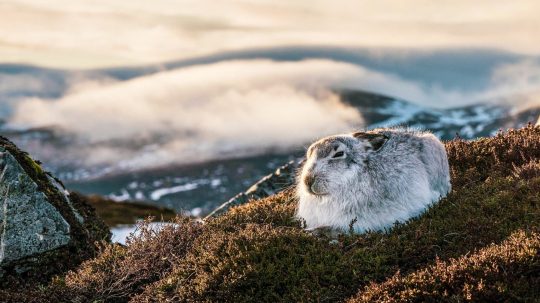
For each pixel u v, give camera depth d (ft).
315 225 34.19
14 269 35.27
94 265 34.45
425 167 35.45
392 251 29.45
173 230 35.94
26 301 30.99
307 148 39.50
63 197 40.45
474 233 29.78
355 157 33.32
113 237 47.34
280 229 32.68
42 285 33.76
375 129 39.06
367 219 32.78
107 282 32.30
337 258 29.55
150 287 30.30
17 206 36.17
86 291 31.48
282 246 30.27
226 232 34.73
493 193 34.88
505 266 24.84
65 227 37.14
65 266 36.88
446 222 31.45
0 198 36.29
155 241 34.88
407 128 39.32
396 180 33.37
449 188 37.96
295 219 35.81
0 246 35.12
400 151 34.55
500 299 23.35
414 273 26.21
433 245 29.30
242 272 28.84
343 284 27.84
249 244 31.12
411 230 31.27
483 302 23.43
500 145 44.24
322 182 32.86
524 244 25.62
